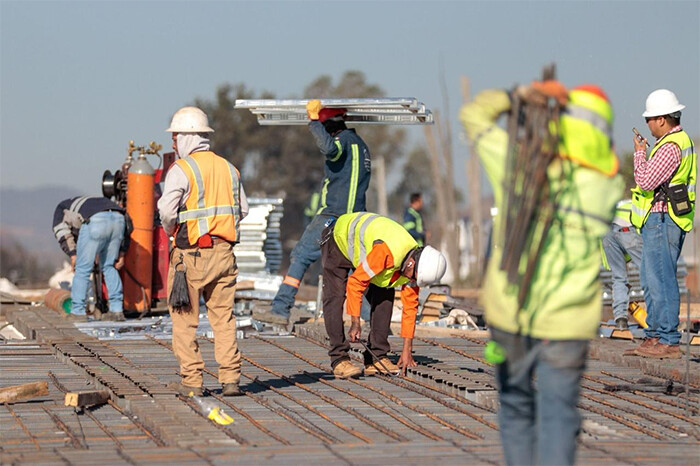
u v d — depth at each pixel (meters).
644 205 29.89
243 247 50.44
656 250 29.72
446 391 24.72
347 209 34.94
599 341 34.72
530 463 14.68
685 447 18.16
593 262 14.15
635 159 29.45
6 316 47.00
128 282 42.44
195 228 23.16
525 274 13.95
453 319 40.66
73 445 19.06
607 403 23.59
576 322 14.02
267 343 34.34
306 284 73.56
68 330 36.78
